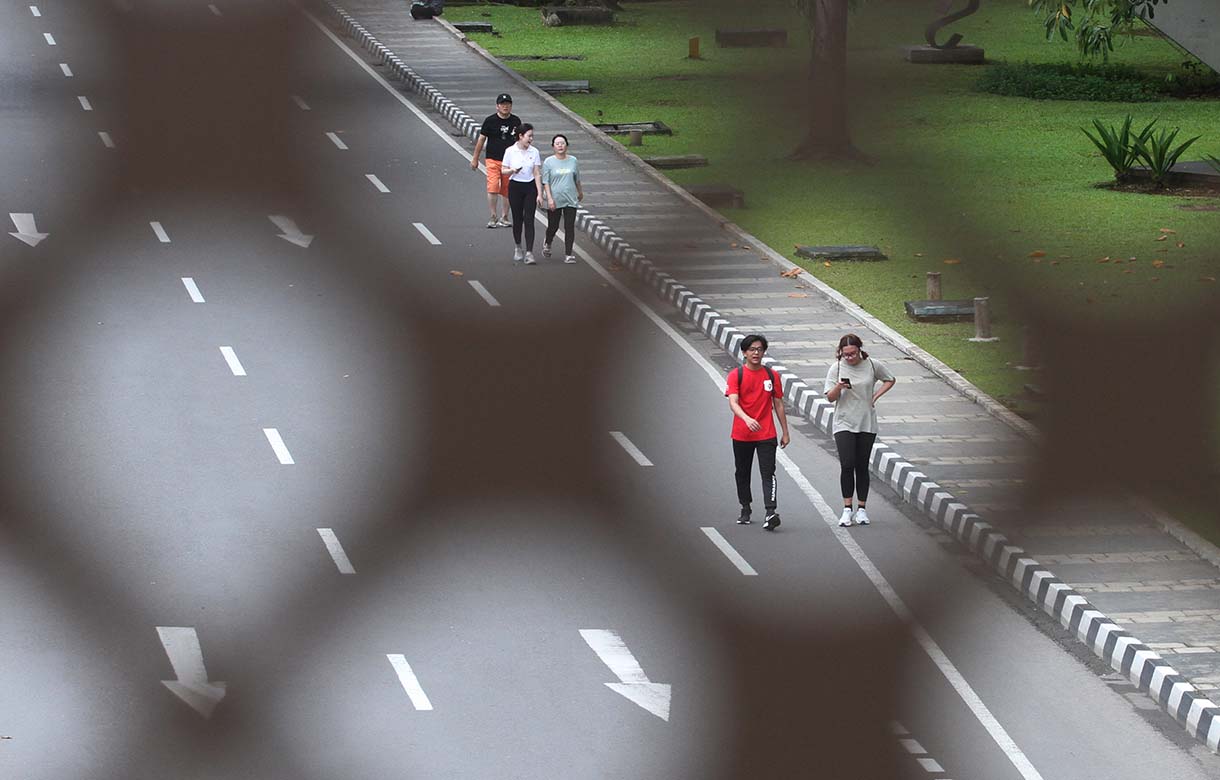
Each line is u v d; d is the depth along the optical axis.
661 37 179.62
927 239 102.12
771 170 122.88
